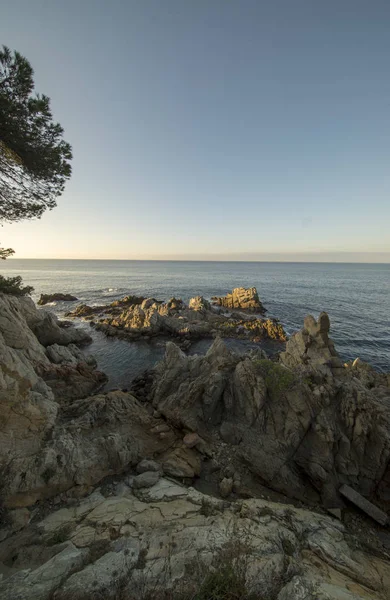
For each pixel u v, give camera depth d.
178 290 92.19
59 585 6.08
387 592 7.50
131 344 37.97
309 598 5.66
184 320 45.62
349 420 14.12
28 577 6.45
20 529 8.81
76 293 82.75
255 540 7.84
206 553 7.00
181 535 7.92
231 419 15.59
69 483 10.84
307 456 13.25
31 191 17.42
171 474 12.40
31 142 15.65
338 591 6.23
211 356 19.69
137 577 6.18
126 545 7.49
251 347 38.09
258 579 6.15
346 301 73.75
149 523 8.68
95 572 6.34
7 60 13.34
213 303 68.56
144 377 25.77
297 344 22.97
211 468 13.17
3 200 16.89
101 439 12.89
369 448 13.32
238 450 14.07
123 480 11.94
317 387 15.59
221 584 5.74
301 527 9.68
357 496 11.96
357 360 25.88
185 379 18.92
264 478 12.79
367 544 10.15
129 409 16.41
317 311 61.22
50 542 8.02
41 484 10.33
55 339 34.06
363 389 16.36
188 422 15.41
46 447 11.58
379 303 71.19
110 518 8.98
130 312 46.88
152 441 14.58
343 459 13.23
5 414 11.30
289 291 92.56
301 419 14.11
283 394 15.10
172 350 20.77
